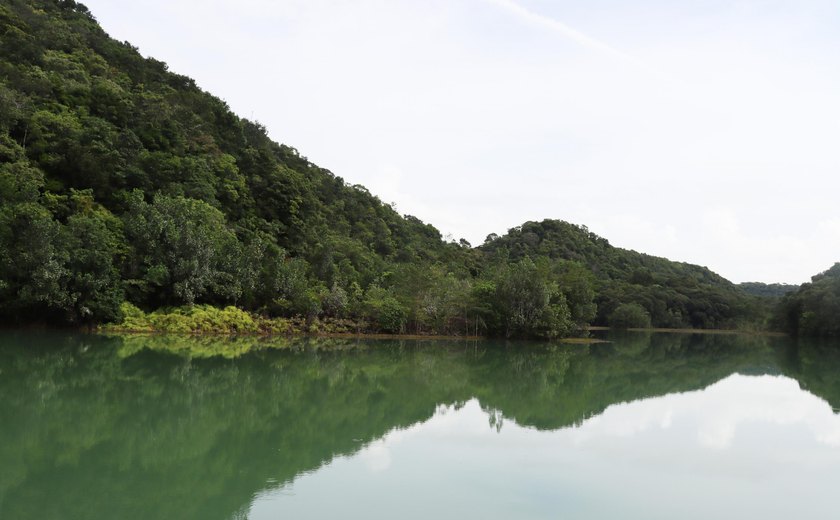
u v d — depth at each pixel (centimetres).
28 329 3728
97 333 3762
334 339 4631
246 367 2717
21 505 968
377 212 10119
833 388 2875
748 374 3494
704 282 15038
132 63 8550
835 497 1158
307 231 6769
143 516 938
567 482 1191
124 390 2031
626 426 1792
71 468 1184
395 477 1181
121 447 1352
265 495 1055
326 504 1012
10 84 5306
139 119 6128
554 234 14112
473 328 5578
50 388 2000
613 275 12900
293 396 2077
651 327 10862
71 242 3709
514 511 1014
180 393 2028
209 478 1145
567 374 3175
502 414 1916
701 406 2214
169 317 4103
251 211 6319
